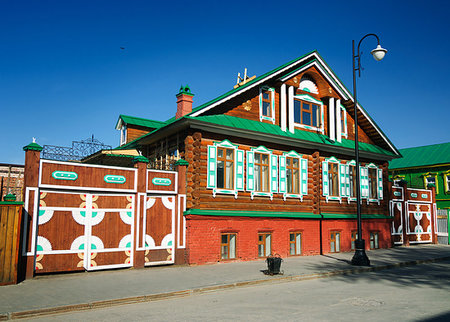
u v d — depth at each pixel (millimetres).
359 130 24297
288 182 19656
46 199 12562
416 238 27234
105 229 13656
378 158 24578
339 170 22141
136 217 14297
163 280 11953
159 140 19734
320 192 20859
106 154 16594
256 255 17516
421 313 8086
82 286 10883
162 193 15148
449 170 38594
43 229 12406
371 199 23891
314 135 20875
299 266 15578
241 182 17531
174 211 15445
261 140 18594
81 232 13141
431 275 14398
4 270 10984
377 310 8375
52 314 8398
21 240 11812
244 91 17891
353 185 23031
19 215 11422
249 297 10039
